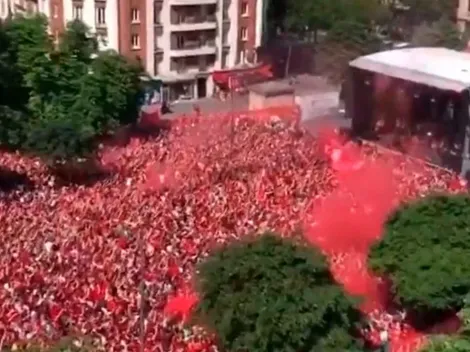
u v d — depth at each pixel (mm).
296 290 37500
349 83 82625
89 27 84438
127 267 44875
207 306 38406
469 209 45812
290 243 39844
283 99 87938
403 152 71812
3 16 106125
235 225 51750
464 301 40438
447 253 44031
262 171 62969
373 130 74938
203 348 38219
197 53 95938
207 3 94938
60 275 43938
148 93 91500
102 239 48562
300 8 109125
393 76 72750
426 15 108500
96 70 75188
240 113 84062
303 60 105500
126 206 54594
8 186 62188
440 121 69125
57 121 69938
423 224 45375
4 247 47656
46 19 81938
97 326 39188
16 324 38812
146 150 69875
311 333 37062
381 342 39594
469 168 67062
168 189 59125
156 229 50094
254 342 36906
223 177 62094
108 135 75062
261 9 100750
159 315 40500
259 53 101750
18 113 71250
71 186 62438
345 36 98625
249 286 37844
